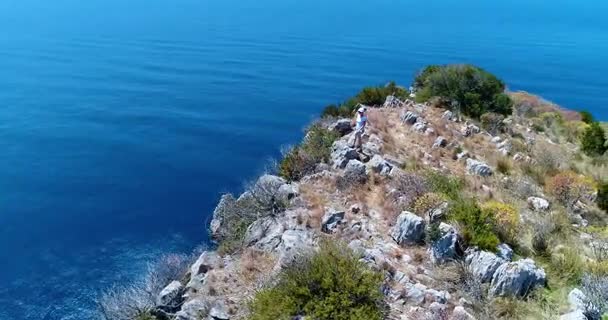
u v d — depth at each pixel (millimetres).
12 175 47188
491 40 168375
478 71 37125
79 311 27469
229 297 16141
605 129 43656
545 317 13461
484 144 28375
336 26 182625
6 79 89688
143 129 64438
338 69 112688
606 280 14367
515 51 150500
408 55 134500
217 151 56000
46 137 59500
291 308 13625
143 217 38594
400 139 27688
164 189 44312
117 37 140125
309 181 23062
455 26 198750
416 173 21625
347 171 22359
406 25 195250
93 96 80875
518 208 20312
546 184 24047
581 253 17281
